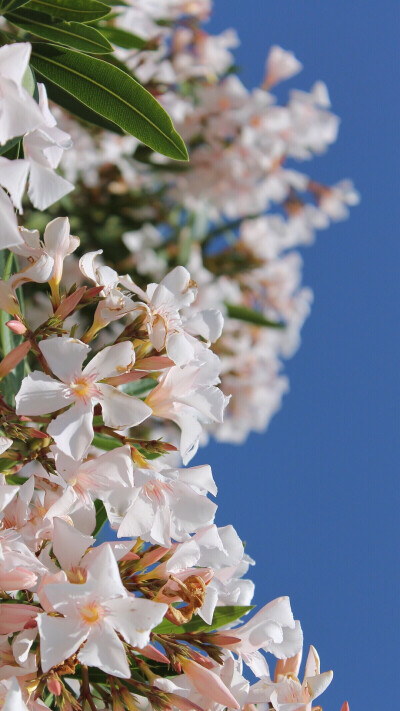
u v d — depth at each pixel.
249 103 1.27
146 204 1.33
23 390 0.60
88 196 1.30
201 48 1.32
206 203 1.34
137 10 1.21
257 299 1.45
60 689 0.59
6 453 0.62
